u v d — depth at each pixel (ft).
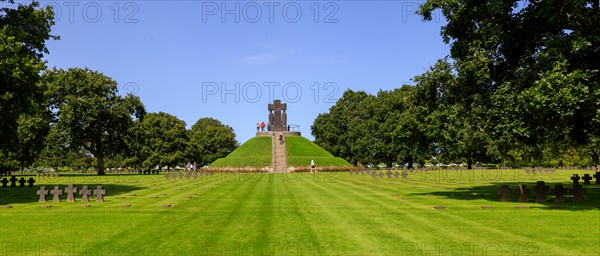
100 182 144.46
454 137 79.51
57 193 74.74
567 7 64.03
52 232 45.03
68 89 229.04
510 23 73.31
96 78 237.66
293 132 317.01
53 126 231.71
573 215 53.98
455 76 77.41
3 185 122.42
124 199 78.33
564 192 71.20
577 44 60.03
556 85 58.59
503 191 71.77
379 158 308.19
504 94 67.41
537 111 61.16
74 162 406.82
